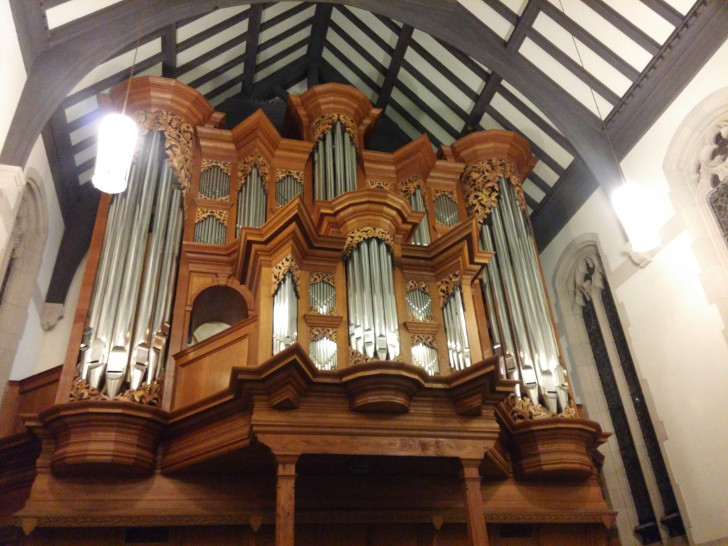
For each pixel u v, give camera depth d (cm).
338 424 643
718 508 825
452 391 679
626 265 1038
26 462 756
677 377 912
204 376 759
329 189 1091
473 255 822
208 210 1010
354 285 739
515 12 1059
